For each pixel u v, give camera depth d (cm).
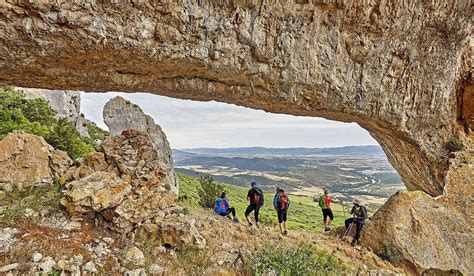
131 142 1035
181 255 788
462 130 1568
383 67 1201
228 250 878
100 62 812
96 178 862
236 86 1050
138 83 946
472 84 1498
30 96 2625
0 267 584
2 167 934
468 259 1220
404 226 1222
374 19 1088
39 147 1026
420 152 1516
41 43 691
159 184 988
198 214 1198
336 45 1080
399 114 1341
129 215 831
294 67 1028
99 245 744
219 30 884
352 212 1286
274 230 1244
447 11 1189
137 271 658
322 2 991
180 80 995
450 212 1331
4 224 728
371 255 1121
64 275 612
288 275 743
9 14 633
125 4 734
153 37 805
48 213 807
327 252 1041
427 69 1304
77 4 681
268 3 925
